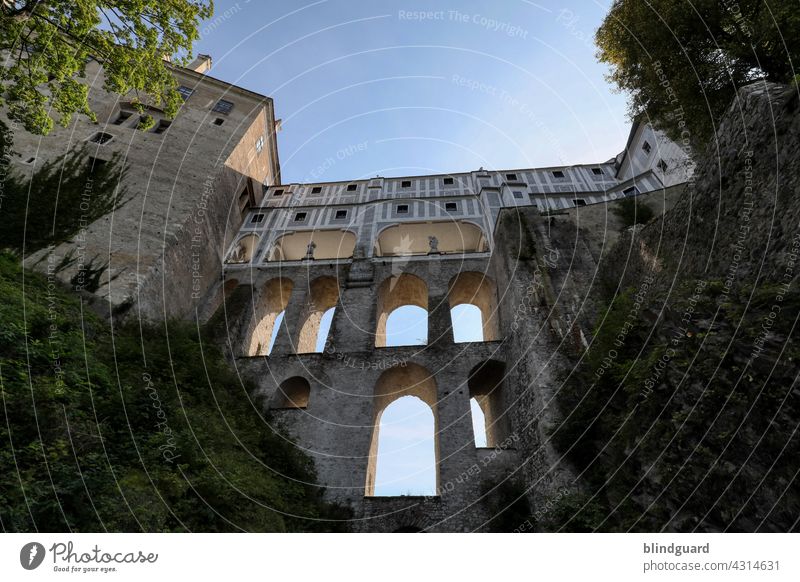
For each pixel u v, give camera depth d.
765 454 8.46
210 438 13.81
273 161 39.28
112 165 25.20
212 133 31.38
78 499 8.13
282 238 32.62
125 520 8.34
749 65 15.98
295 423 19.77
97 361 13.27
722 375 9.92
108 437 10.70
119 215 22.89
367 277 27.41
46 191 21.75
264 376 22.16
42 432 9.23
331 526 15.62
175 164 27.62
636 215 24.55
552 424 15.36
